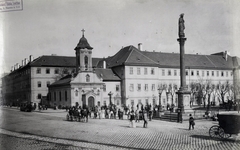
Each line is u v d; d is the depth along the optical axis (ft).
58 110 219.41
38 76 268.62
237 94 194.90
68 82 233.55
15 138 84.64
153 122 126.62
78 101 233.14
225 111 165.99
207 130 96.48
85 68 238.89
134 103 262.06
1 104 146.10
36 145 74.84
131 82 262.47
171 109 160.86
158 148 68.69
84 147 71.15
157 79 273.33
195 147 68.74
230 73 320.91
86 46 239.09
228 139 77.82
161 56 298.56
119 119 141.49
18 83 241.14
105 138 81.76
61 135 88.28
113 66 275.80
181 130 96.48
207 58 320.70
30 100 261.65
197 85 266.16
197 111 141.28
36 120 131.54
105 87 258.78
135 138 80.89
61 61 284.82
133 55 270.67
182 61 138.62
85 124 114.73
